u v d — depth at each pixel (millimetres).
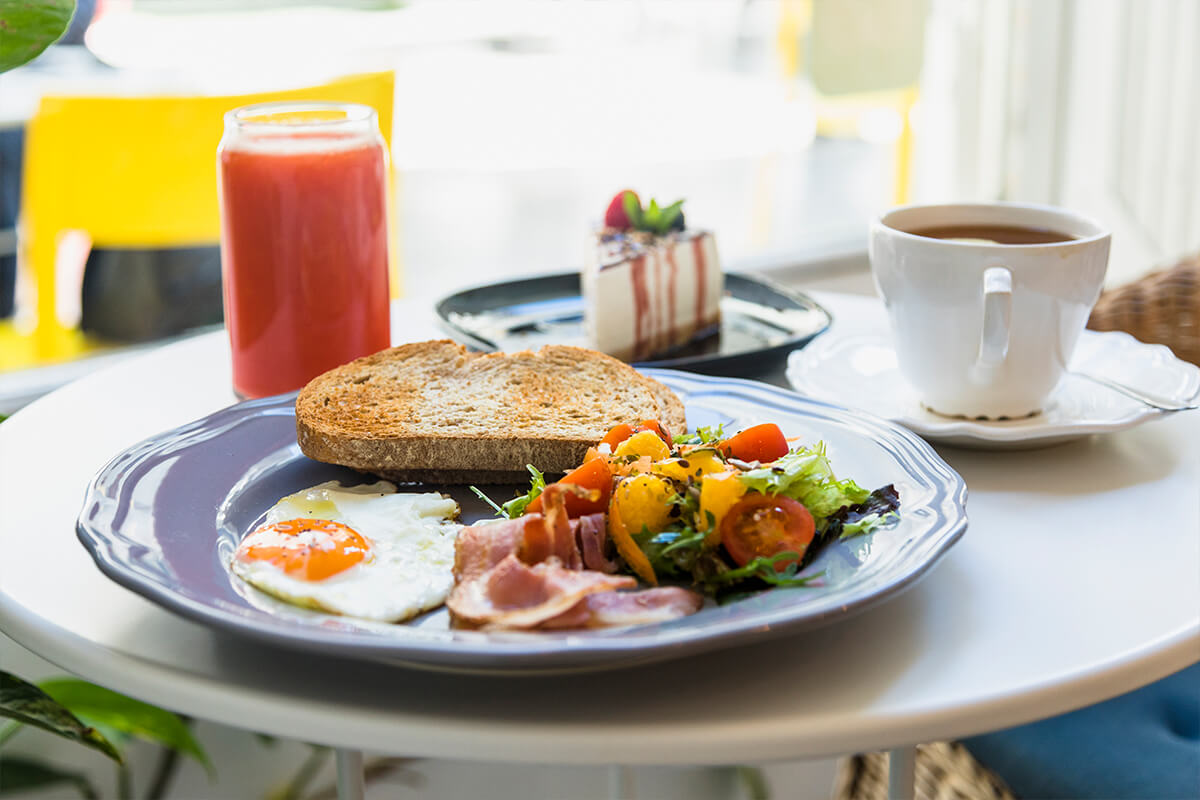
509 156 2486
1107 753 1092
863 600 613
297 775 1904
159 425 1050
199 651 673
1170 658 662
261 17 2053
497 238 2531
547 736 589
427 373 997
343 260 1062
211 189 1785
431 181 2439
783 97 2652
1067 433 917
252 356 1084
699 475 725
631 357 1266
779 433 798
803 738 591
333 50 2148
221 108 1755
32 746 1713
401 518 795
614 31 2473
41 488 904
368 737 600
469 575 676
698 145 2627
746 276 1423
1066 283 914
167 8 1966
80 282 1929
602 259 1265
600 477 733
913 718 602
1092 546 802
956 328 946
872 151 2787
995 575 760
